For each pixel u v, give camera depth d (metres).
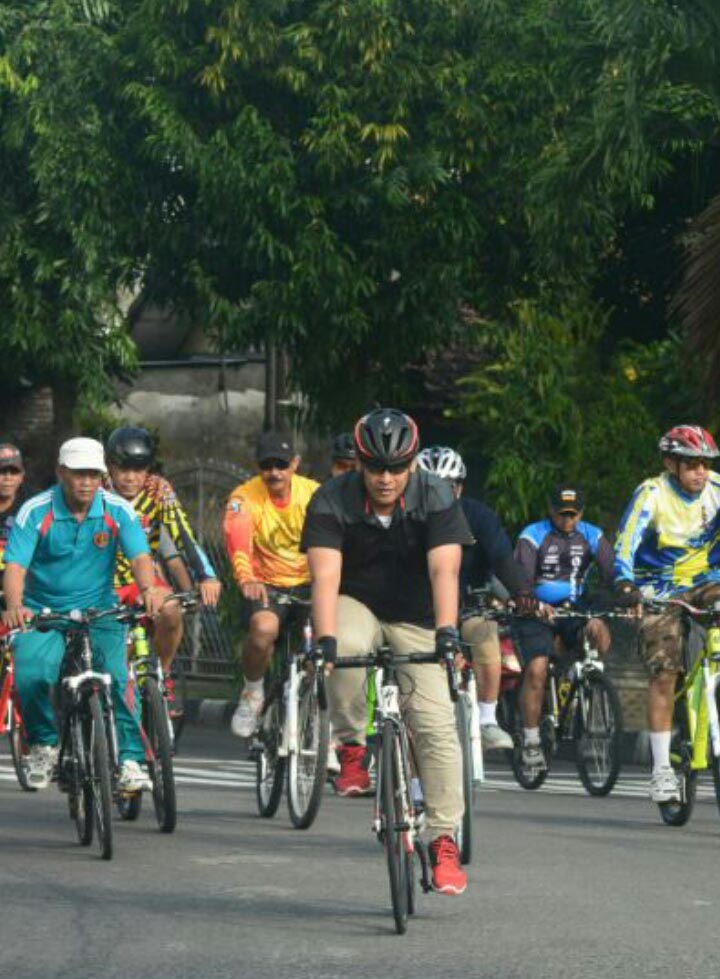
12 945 16.89
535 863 22.19
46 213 46.44
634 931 17.75
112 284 48.38
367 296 46.62
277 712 26.41
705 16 37.00
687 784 26.25
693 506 27.08
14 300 48.81
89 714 22.44
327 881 20.42
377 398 49.84
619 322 55.59
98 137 45.78
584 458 47.38
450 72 44.56
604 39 39.62
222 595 49.34
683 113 41.38
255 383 72.25
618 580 26.72
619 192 44.75
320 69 44.03
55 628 22.88
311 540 19.06
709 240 37.38
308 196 44.81
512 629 33.25
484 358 58.78
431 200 45.69
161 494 27.25
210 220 46.06
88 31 45.59
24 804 27.28
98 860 21.81
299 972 15.77
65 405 55.94
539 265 46.41
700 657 26.11
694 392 46.81
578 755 32.44
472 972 15.81
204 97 45.22
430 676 18.83
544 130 45.03
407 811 18.02
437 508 19.17
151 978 15.55
